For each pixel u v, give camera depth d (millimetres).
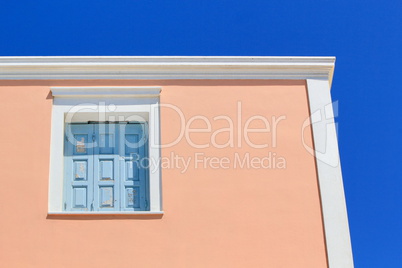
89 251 8344
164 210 8633
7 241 8359
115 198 9031
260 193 8828
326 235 8594
